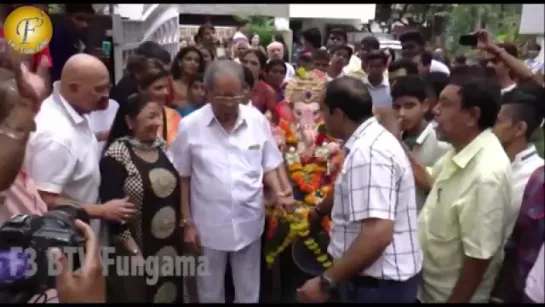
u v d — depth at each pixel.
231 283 2.74
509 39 2.97
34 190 1.81
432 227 1.95
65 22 3.01
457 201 1.83
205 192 2.46
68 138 2.00
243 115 2.51
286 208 2.64
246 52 4.08
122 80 2.74
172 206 2.27
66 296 1.13
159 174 2.21
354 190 1.77
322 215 2.65
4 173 1.60
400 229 1.85
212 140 2.45
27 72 2.31
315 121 2.76
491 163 1.78
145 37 4.11
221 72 2.38
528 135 1.97
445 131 1.89
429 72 3.42
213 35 4.68
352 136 1.87
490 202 1.75
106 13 3.54
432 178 2.26
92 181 2.14
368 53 4.04
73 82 2.06
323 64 4.39
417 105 2.46
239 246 2.49
